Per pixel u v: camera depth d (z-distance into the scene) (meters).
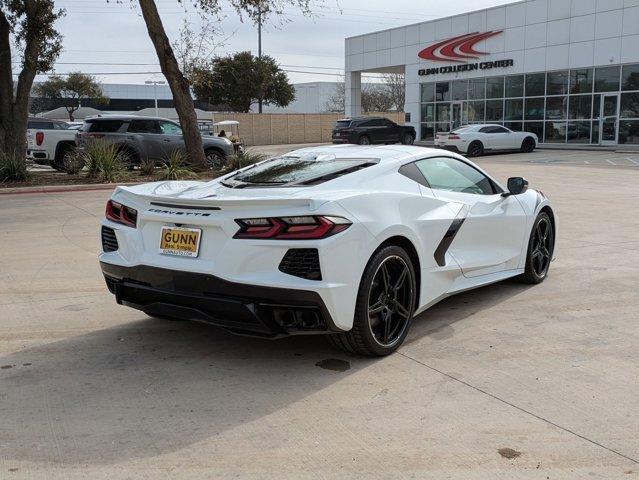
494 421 3.55
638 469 3.05
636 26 29.33
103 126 19.11
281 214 3.93
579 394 3.88
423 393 3.93
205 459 3.19
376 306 4.39
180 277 4.16
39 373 4.29
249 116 49.12
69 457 3.21
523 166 22.28
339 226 3.99
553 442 3.31
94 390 4.02
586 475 3.00
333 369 4.34
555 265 7.32
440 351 4.64
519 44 34.56
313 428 3.50
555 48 32.88
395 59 42.28
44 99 74.06
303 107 87.75
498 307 5.71
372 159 5.01
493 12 35.69
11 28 17.53
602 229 9.66
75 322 5.39
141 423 3.57
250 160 19.33
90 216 11.52
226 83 58.53
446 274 5.09
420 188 5.00
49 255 8.13
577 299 5.94
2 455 3.23
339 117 53.72
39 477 3.03
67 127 23.69
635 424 3.49
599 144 31.62
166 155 19.58
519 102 35.19
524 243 6.16
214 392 3.98
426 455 3.20
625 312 5.53
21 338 4.99
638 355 4.52
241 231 3.98
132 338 5.00
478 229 5.43
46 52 17.81
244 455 3.22
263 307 3.96
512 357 4.50
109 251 4.77
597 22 30.89
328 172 4.76
